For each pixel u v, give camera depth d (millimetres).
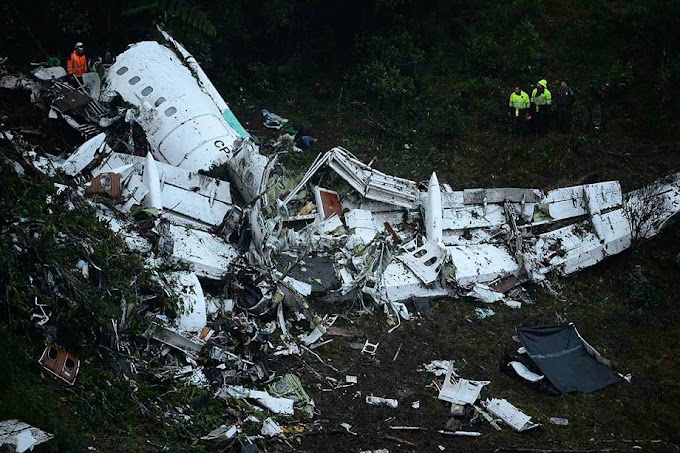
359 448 28453
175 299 30766
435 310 36531
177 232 34750
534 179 44938
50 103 41094
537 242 39906
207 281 33656
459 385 31906
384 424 29844
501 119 48062
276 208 37750
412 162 45750
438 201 39281
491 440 29812
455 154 46312
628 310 38312
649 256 41156
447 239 39781
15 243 28312
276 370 31406
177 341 30156
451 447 29234
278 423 28922
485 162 45875
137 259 31125
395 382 32094
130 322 29344
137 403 27250
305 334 33562
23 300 27203
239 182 38406
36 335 27141
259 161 37969
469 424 30547
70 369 26922
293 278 35000
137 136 40469
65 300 27922
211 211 37125
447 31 52750
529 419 30688
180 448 26234
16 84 41969
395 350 33875
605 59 51406
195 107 40531
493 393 32281
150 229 34031
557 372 33031
